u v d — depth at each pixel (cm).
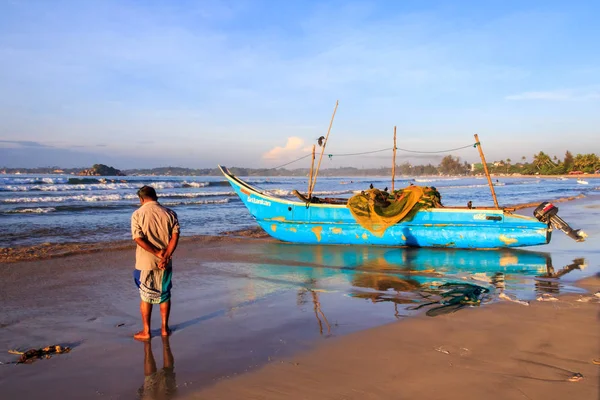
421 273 882
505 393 375
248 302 676
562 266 947
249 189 1324
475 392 378
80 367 443
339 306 652
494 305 644
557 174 15362
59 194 3456
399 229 1178
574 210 2244
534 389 381
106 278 834
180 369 435
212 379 413
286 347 489
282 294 723
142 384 405
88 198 3069
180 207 2609
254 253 1109
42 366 445
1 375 423
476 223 1126
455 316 594
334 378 411
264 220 1302
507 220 1105
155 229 513
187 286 777
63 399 377
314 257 1057
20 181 4691
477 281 810
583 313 601
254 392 386
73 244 1237
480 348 479
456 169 19338
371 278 838
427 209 1162
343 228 1224
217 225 1753
